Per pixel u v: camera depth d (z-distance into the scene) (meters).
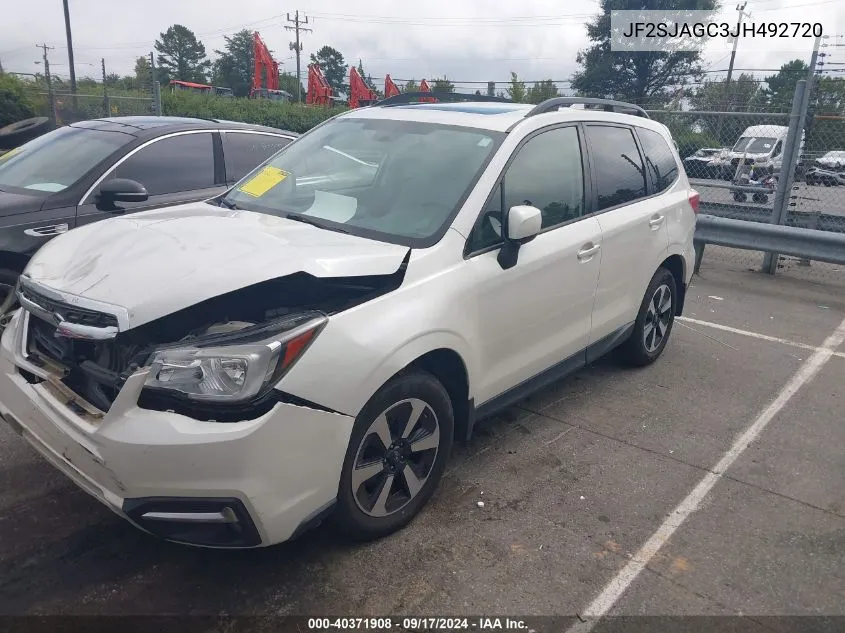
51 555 2.97
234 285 2.61
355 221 3.42
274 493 2.54
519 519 3.37
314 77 41.31
